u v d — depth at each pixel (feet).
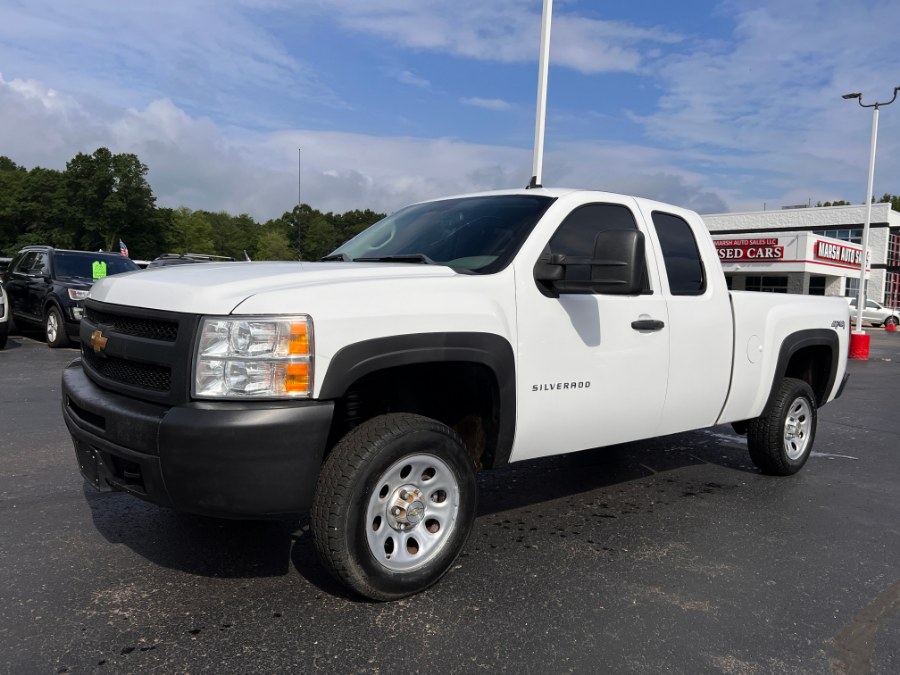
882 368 49.29
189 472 8.96
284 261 13.35
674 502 15.87
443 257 12.42
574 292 12.41
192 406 9.04
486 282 11.12
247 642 9.19
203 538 12.74
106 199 287.89
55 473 16.56
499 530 13.76
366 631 9.54
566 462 19.21
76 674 8.39
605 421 13.08
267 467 9.02
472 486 11.03
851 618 10.48
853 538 13.92
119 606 10.11
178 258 50.52
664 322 13.92
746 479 18.01
